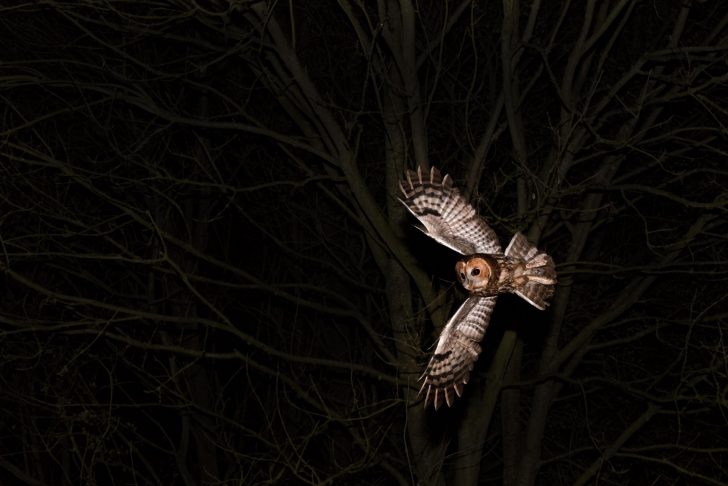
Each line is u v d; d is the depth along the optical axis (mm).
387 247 10758
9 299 13383
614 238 13883
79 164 13148
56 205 12078
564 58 13266
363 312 15180
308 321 15219
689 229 11773
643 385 13750
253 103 14406
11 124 11461
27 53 12555
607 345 12000
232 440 14445
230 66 14156
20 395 12086
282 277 15766
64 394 11836
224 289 14477
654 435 13961
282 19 13172
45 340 12836
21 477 12570
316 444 14859
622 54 12922
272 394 15219
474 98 11695
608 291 14047
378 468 13500
